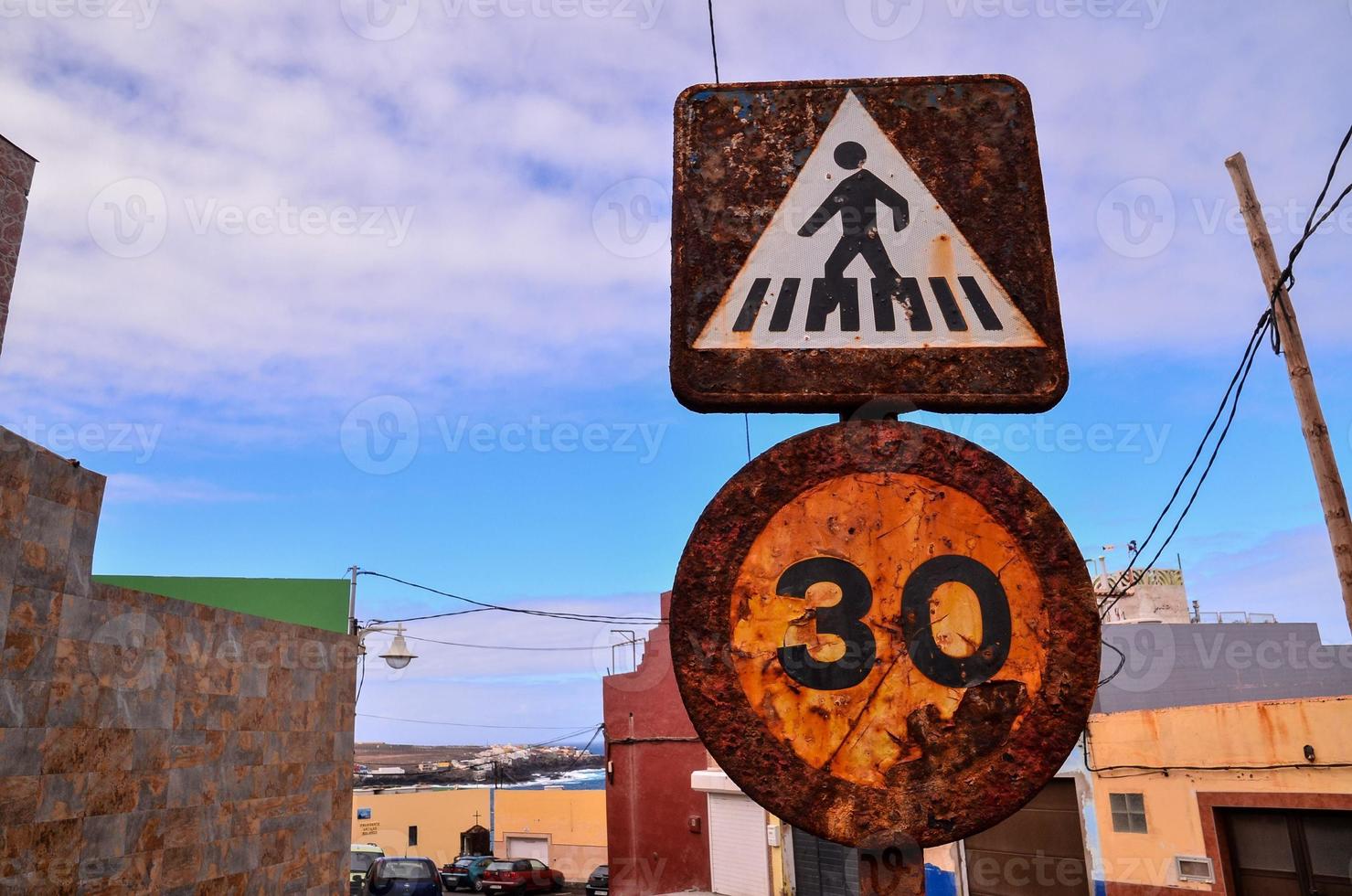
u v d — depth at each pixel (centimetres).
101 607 551
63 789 511
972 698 125
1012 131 161
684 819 1583
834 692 126
